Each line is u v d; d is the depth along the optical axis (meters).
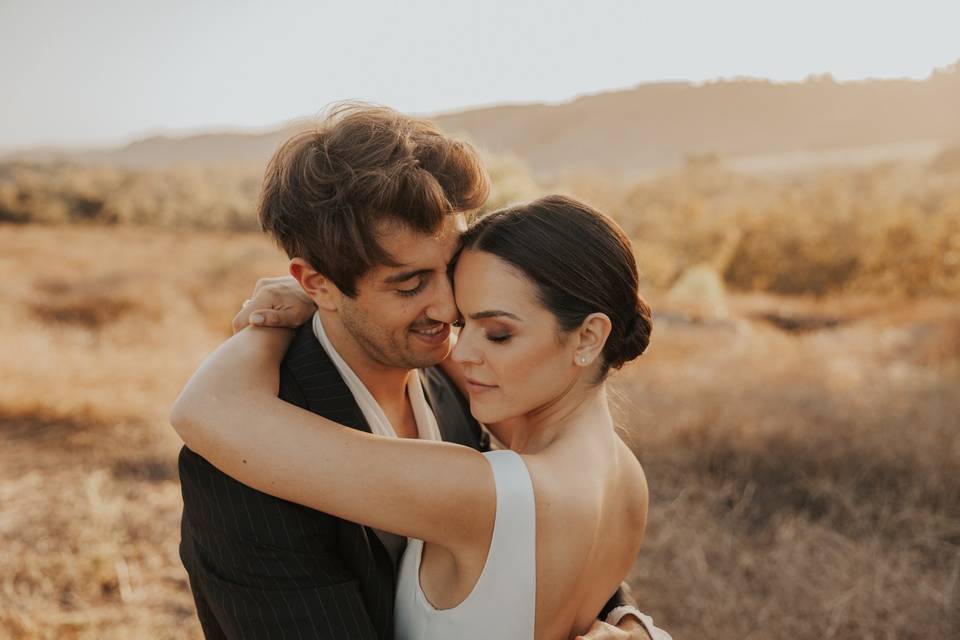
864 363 7.68
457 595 1.08
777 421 4.63
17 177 38.75
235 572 1.09
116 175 41.47
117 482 4.47
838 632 3.01
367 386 1.29
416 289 1.16
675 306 12.51
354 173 1.07
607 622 1.28
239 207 34.03
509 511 1.02
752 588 3.29
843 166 45.03
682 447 4.44
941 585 3.25
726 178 42.06
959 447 4.22
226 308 11.22
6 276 14.92
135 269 16.89
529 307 1.14
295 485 1.02
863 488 4.13
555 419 1.23
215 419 1.06
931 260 16.84
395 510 1.00
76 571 3.42
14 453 4.87
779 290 19.59
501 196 8.12
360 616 1.11
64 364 6.48
